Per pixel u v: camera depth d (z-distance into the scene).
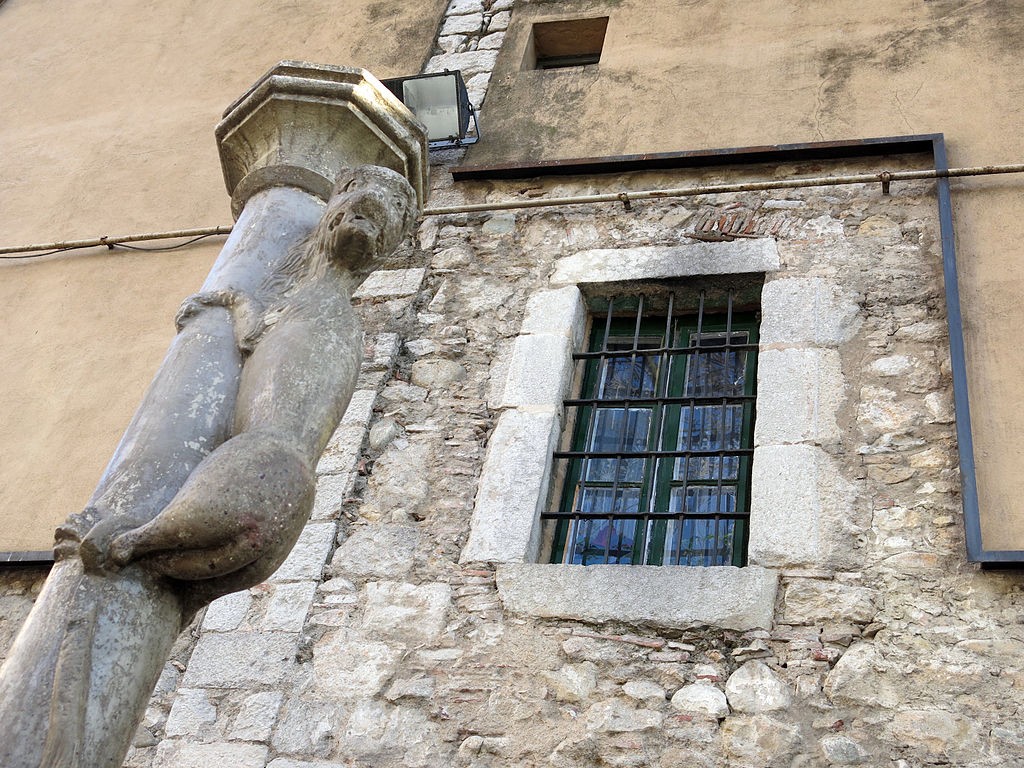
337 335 3.45
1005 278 5.44
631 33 7.40
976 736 4.14
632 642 4.63
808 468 4.98
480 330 5.97
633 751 4.34
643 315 6.02
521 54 7.56
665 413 5.57
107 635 2.86
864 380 5.25
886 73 6.61
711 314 5.96
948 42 6.65
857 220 5.89
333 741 4.62
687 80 6.95
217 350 3.50
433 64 7.71
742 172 6.36
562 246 6.25
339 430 5.64
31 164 7.95
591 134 6.84
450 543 5.14
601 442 5.59
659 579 4.77
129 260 7.09
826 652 4.46
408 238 6.54
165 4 8.88
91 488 6.05
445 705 4.62
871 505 4.84
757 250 5.89
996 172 5.79
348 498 5.38
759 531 4.83
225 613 5.11
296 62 4.35
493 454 5.40
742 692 4.41
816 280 5.68
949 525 4.71
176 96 8.12
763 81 6.79
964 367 5.09
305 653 4.92
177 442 3.24
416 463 5.47
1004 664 4.29
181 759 4.67
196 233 6.95
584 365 5.86
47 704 2.73
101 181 7.66
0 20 9.21
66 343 6.77
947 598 4.51
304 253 3.79
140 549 2.95
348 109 4.27
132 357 6.59
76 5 9.14
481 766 4.42
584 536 5.29
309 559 5.19
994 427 4.95
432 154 7.05
